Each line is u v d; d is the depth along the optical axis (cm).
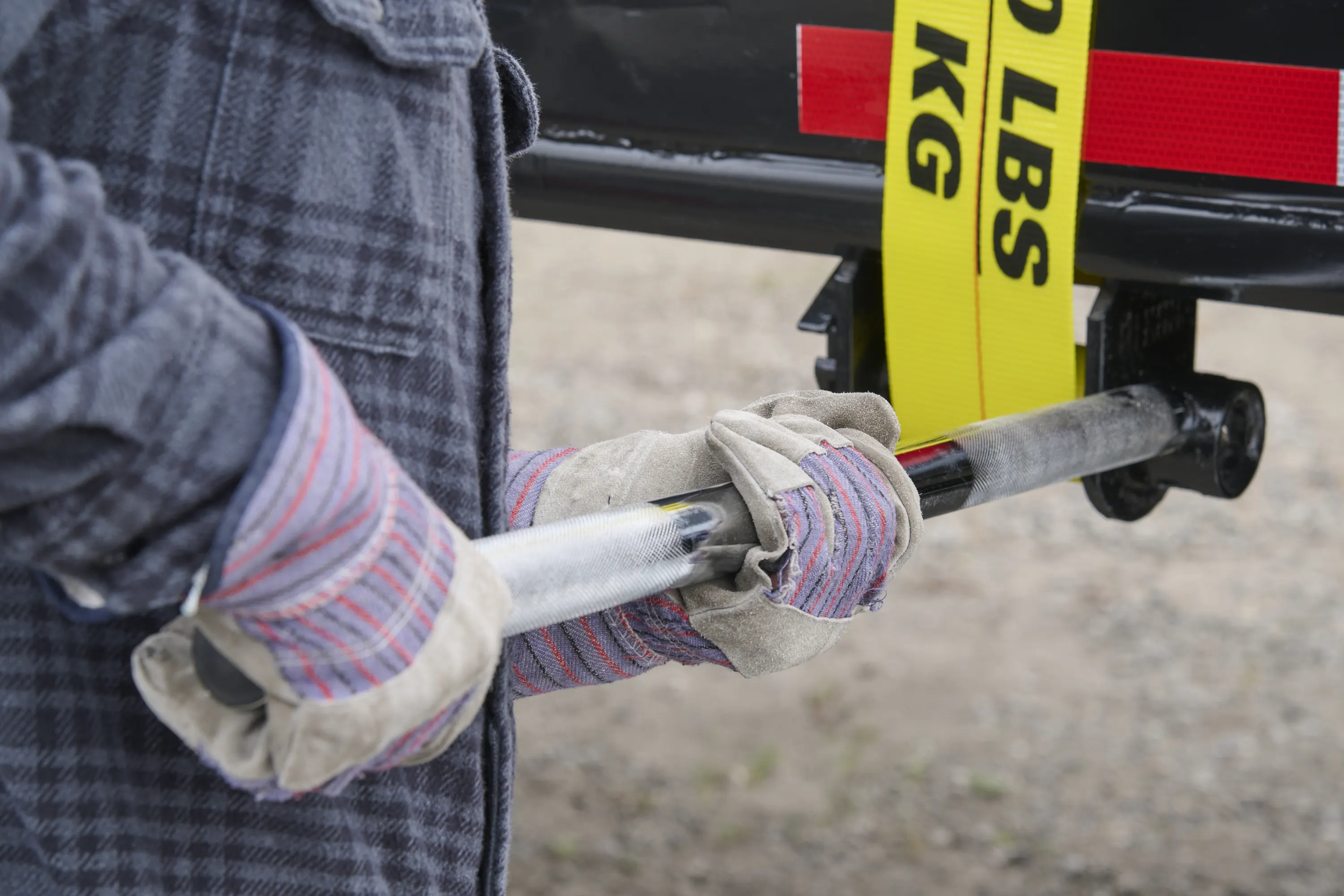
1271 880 484
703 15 191
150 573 90
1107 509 191
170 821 118
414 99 116
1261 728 569
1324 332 923
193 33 106
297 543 91
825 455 134
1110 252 178
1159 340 194
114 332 85
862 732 575
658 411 833
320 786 101
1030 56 168
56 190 83
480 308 133
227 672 97
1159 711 582
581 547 113
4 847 117
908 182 180
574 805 537
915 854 507
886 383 211
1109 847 505
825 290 202
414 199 117
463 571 100
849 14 182
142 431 86
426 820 130
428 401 122
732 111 194
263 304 96
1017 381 182
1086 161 174
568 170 208
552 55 202
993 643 630
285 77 109
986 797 534
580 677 151
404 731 97
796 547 124
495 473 133
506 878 138
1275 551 696
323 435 91
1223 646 623
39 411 82
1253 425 197
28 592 112
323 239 112
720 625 128
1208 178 169
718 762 561
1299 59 160
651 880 496
